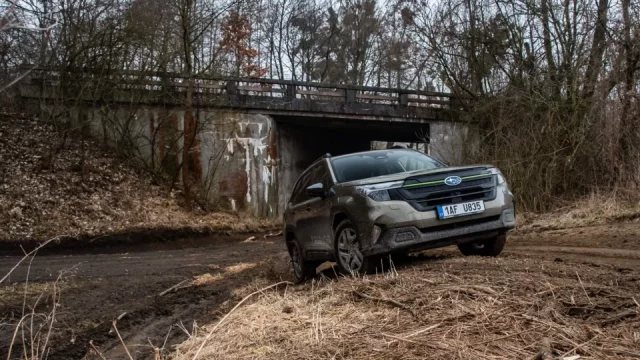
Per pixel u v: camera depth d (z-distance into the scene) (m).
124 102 21.53
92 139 21.64
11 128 20.28
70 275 10.49
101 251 16.28
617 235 10.20
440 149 24.39
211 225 19.88
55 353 5.34
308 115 23.12
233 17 25.70
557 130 18.02
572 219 13.79
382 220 6.33
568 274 5.43
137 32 20.83
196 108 22.06
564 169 17.70
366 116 23.75
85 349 5.45
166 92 21.70
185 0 20.77
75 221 17.19
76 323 6.51
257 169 22.86
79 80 20.66
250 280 9.05
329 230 7.34
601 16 18.33
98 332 6.04
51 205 17.48
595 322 3.71
